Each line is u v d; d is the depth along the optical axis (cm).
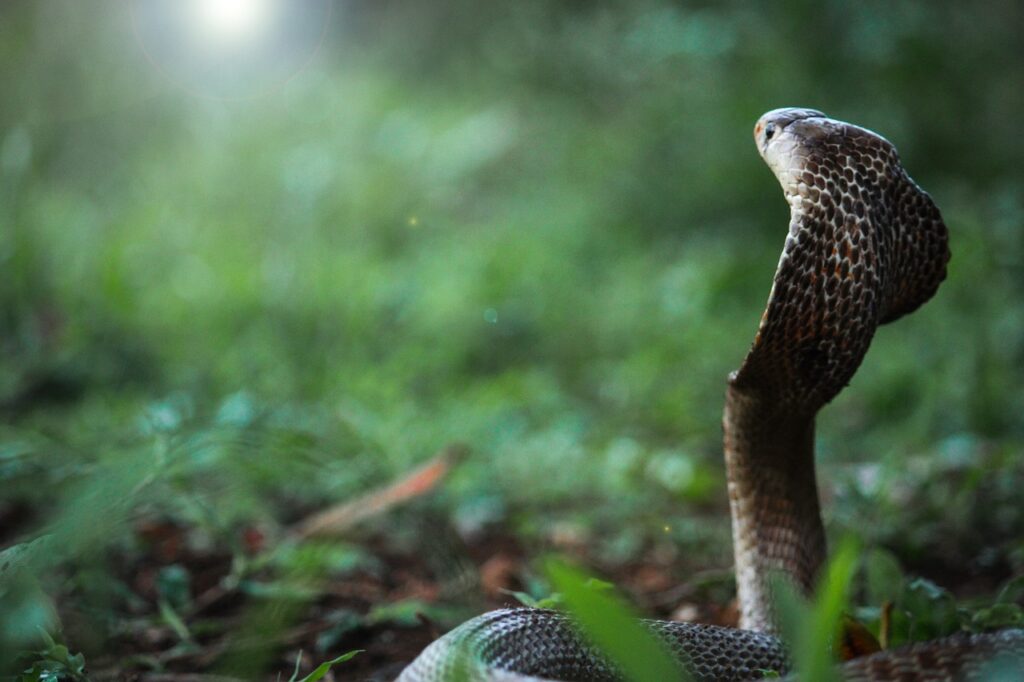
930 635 334
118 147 1342
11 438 596
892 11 1193
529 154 1338
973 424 680
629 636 200
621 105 1364
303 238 1105
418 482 476
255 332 875
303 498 557
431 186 1265
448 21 1608
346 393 745
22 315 799
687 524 552
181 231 1132
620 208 1230
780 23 1205
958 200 1037
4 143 1124
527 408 784
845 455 671
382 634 405
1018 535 493
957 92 1180
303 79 1448
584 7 1399
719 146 1224
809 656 204
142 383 782
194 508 450
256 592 414
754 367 299
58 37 1331
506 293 1021
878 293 286
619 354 932
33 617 284
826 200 283
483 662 248
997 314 811
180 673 363
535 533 541
